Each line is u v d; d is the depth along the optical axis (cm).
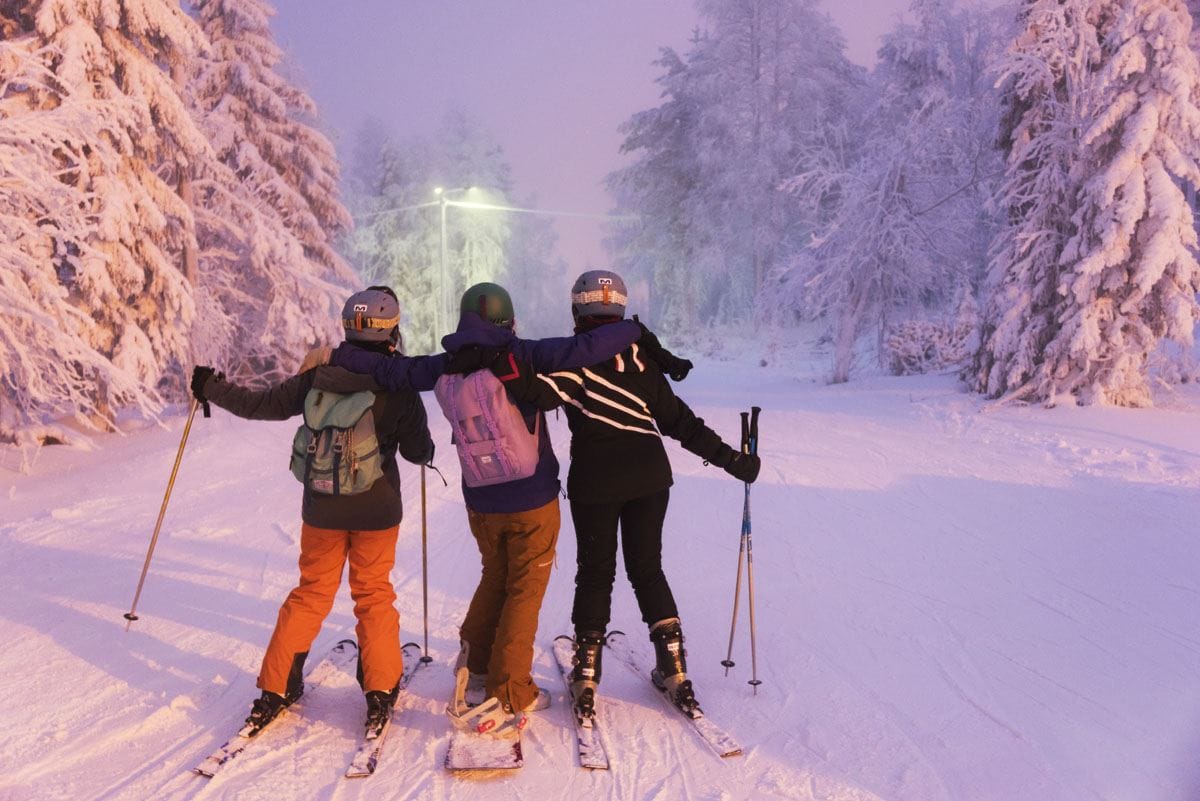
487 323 373
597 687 418
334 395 364
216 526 760
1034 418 1433
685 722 382
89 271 1411
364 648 367
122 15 1515
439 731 371
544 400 366
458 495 895
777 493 907
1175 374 1769
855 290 2523
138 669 432
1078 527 754
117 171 1476
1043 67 1617
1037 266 1609
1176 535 721
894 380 2284
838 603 557
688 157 4431
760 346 3734
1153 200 1433
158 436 1412
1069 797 323
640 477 381
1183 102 1413
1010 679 437
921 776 338
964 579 610
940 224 2431
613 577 391
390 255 4762
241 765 337
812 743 365
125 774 331
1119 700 411
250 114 2286
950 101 2455
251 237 2077
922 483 953
